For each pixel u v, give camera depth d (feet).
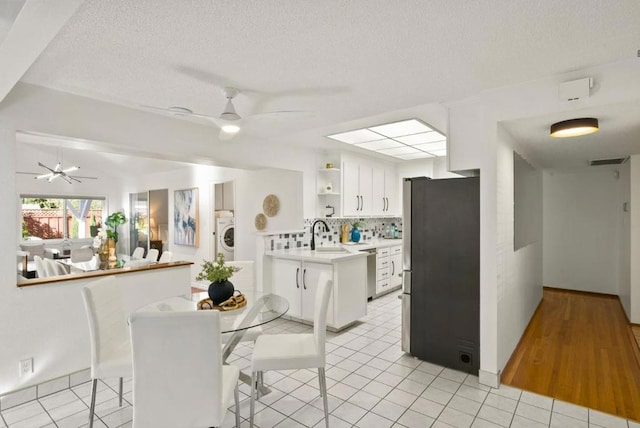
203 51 6.42
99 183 25.99
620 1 4.89
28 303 8.25
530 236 13.67
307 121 11.27
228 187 19.62
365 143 15.11
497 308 8.73
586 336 12.30
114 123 9.41
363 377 9.34
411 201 10.55
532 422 7.24
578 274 18.99
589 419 7.33
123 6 4.94
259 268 14.53
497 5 5.00
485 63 7.04
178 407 5.33
